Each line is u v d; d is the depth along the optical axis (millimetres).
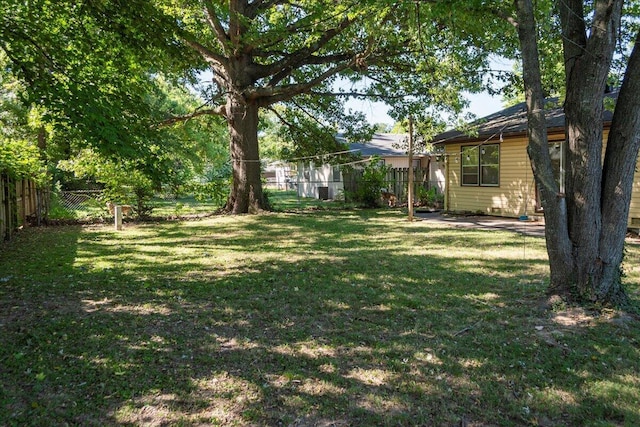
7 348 3896
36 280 6453
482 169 15562
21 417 2842
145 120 7348
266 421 2861
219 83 17438
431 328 4488
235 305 5250
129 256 8453
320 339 4207
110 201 15273
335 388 3281
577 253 4848
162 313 4945
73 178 19328
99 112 6109
